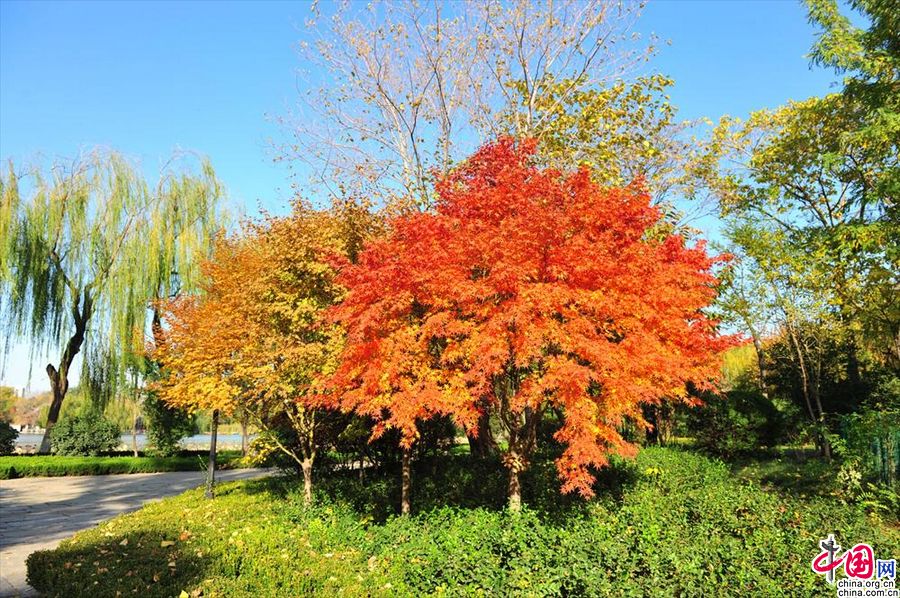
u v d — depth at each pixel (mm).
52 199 22312
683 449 16641
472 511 9180
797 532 7754
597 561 6648
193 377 12094
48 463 23000
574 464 7305
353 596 5926
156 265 22484
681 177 16688
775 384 21172
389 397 8195
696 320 9359
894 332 14203
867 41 13227
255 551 7301
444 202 9555
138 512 11438
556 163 14383
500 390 9266
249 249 13328
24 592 7355
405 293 8000
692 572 6250
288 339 11055
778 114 20344
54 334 22672
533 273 7461
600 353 6961
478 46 14492
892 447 9930
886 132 12555
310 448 11492
